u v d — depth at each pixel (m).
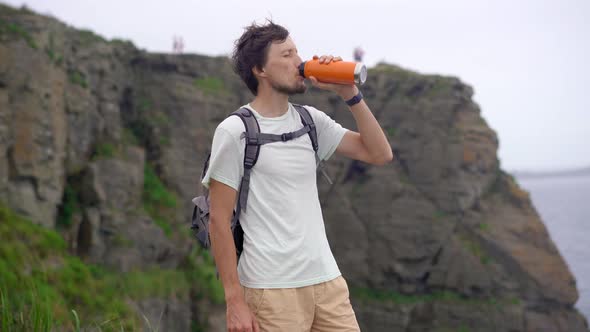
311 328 3.05
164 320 29.05
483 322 44.34
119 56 39.38
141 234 31.38
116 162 32.19
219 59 43.31
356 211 47.62
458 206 45.91
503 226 46.75
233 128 2.86
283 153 2.90
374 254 46.88
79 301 19.83
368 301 45.75
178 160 39.94
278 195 2.88
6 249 18.91
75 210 29.56
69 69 31.48
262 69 2.98
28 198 25.66
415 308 45.38
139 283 28.97
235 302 2.82
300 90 3.00
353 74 2.90
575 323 46.16
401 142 47.38
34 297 3.82
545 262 46.62
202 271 33.84
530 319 45.28
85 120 31.80
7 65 25.66
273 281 2.85
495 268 45.53
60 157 28.62
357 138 3.28
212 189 2.90
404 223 46.25
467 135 46.84
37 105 26.69
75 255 28.56
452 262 45.59
